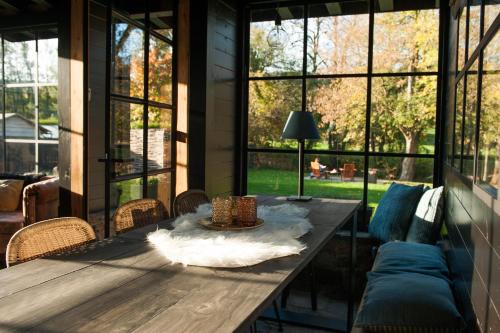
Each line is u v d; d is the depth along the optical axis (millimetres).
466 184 2004
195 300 1178
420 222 3199
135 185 3377
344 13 4012
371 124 3967
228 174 4312
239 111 4414
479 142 1731
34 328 996
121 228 2195
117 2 3092
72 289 1255
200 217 2236
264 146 4367
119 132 3164
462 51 2572
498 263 1204
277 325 3094
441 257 2598
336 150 4090
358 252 3707
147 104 3508
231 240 1764
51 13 4879
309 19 4141
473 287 1647
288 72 4242
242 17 4371
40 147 5109
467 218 1909
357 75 3988
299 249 1652
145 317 1061
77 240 1781
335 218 2426
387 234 3400
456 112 2750
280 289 1313
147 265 1491
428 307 1862
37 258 1579
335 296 3689
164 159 3803
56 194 4348
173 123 3924
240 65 4395
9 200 4621
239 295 1218
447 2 3670
